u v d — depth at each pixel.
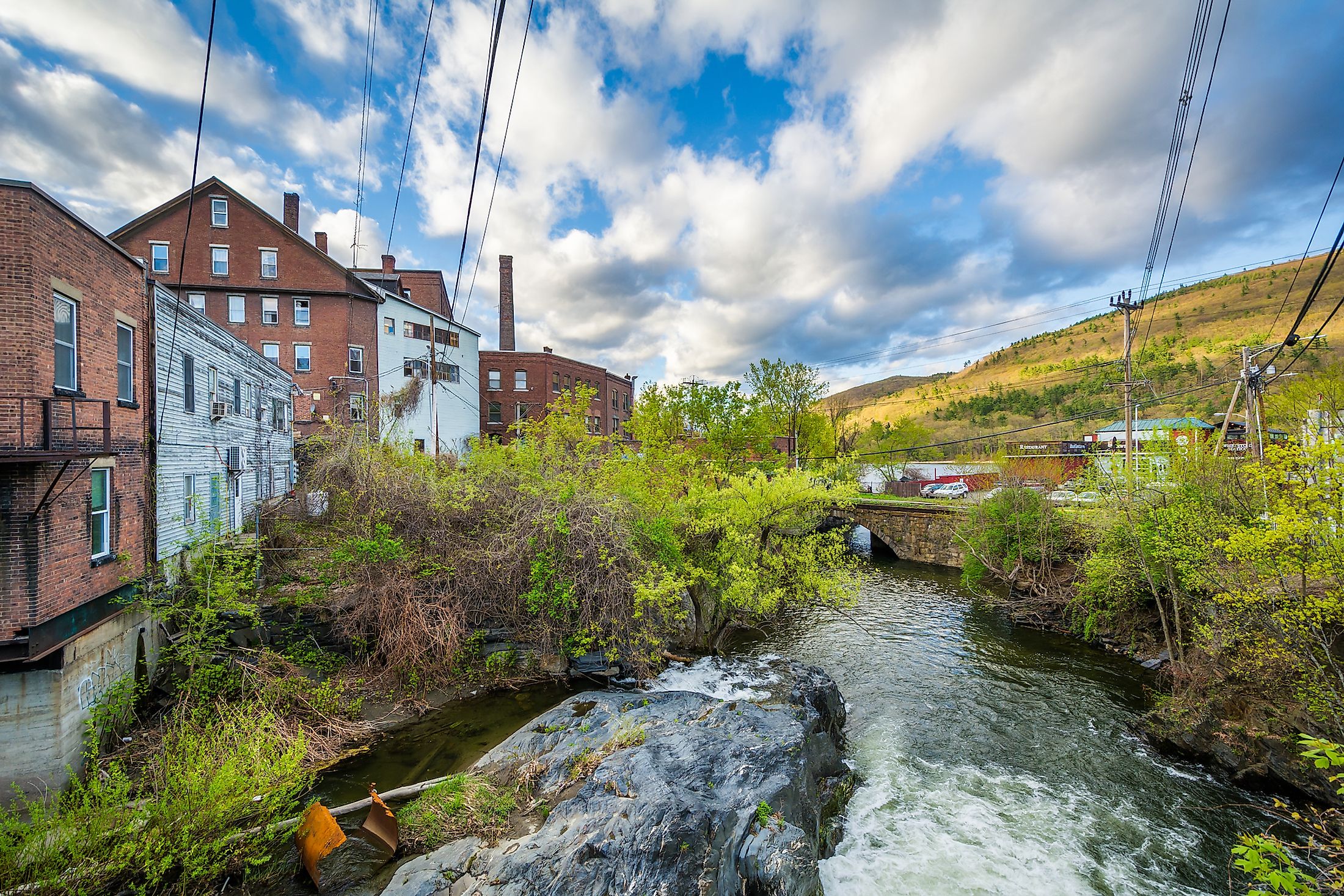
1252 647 9.71
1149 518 13.59
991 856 8.05
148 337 10.96
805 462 32.84
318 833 6.46
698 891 5.75
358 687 11.51
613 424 51.62
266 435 19.36
